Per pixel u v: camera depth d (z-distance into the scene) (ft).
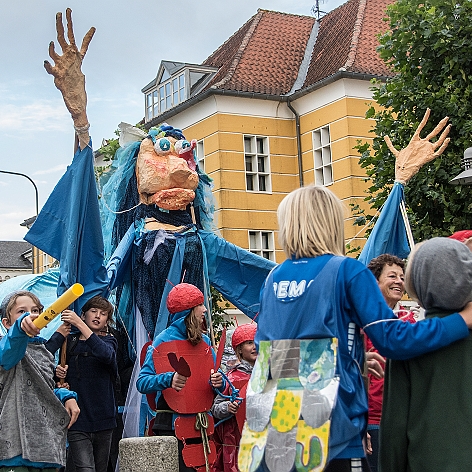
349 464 11.79
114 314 30.01
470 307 12.32
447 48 39.75
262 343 12.62
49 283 30.78
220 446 22.53
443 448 11.93
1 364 16.06
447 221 38.78
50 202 24.86
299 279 12.48
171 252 29.81
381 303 12.12
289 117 93.30
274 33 98.32
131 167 31.17
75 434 22.02
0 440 16.11
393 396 12.62
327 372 11.87
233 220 89.66
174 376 20.15
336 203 12.88
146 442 18.21
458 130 39.63
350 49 88.38
